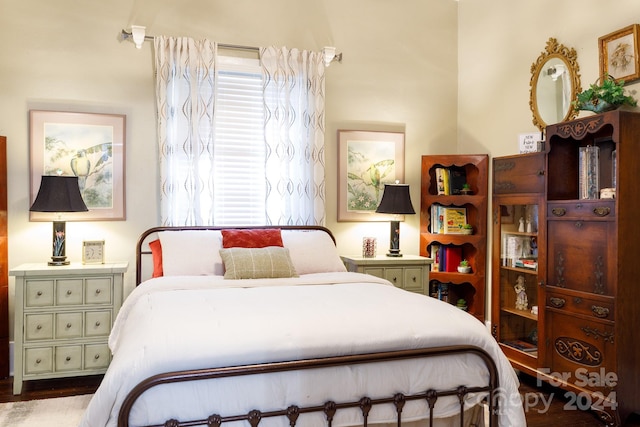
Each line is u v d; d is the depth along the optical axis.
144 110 3.56
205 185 3.59
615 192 2.52
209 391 1.55
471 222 4.18
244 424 1.57
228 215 3.79
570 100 3.25
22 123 3.31
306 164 3.83
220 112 3.79
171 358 1.55
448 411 1.83
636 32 2.77
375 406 1.74
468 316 2.07
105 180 3.48
